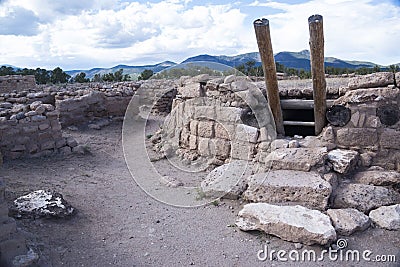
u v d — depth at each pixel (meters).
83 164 6.26
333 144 4.99
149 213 4.38
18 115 6.20
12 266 2.76
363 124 4.80
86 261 3.21
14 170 5.60
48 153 6.52
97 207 4.43
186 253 3.45
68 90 10.21
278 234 3.61
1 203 2.79
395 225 3.68
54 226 3.70
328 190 4.07
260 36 4.73
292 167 4.63
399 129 4.61
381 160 4.73
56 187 4.95
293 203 4.14
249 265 3.26
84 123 9.17
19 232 2.98
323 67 4.63
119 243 3.60
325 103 5.00
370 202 4.06
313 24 4.30
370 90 4.73
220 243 3.64
